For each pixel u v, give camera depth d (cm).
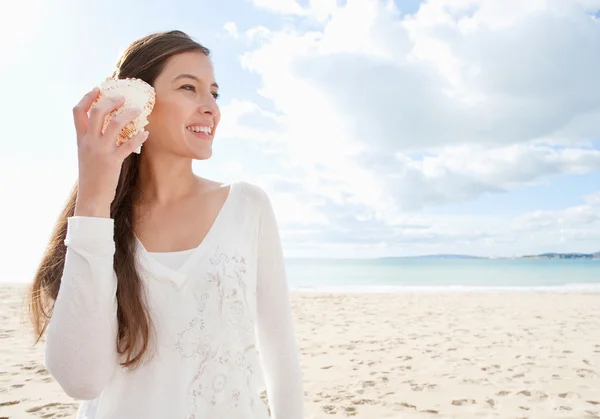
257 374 131
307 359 686
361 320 1080
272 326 143
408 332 922
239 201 140
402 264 7531
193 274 127
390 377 588
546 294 1772
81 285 108
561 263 7700
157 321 123
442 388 542
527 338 859
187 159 139
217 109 137
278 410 140
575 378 586
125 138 118
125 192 137
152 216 137
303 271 4869
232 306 128
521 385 555
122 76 135
